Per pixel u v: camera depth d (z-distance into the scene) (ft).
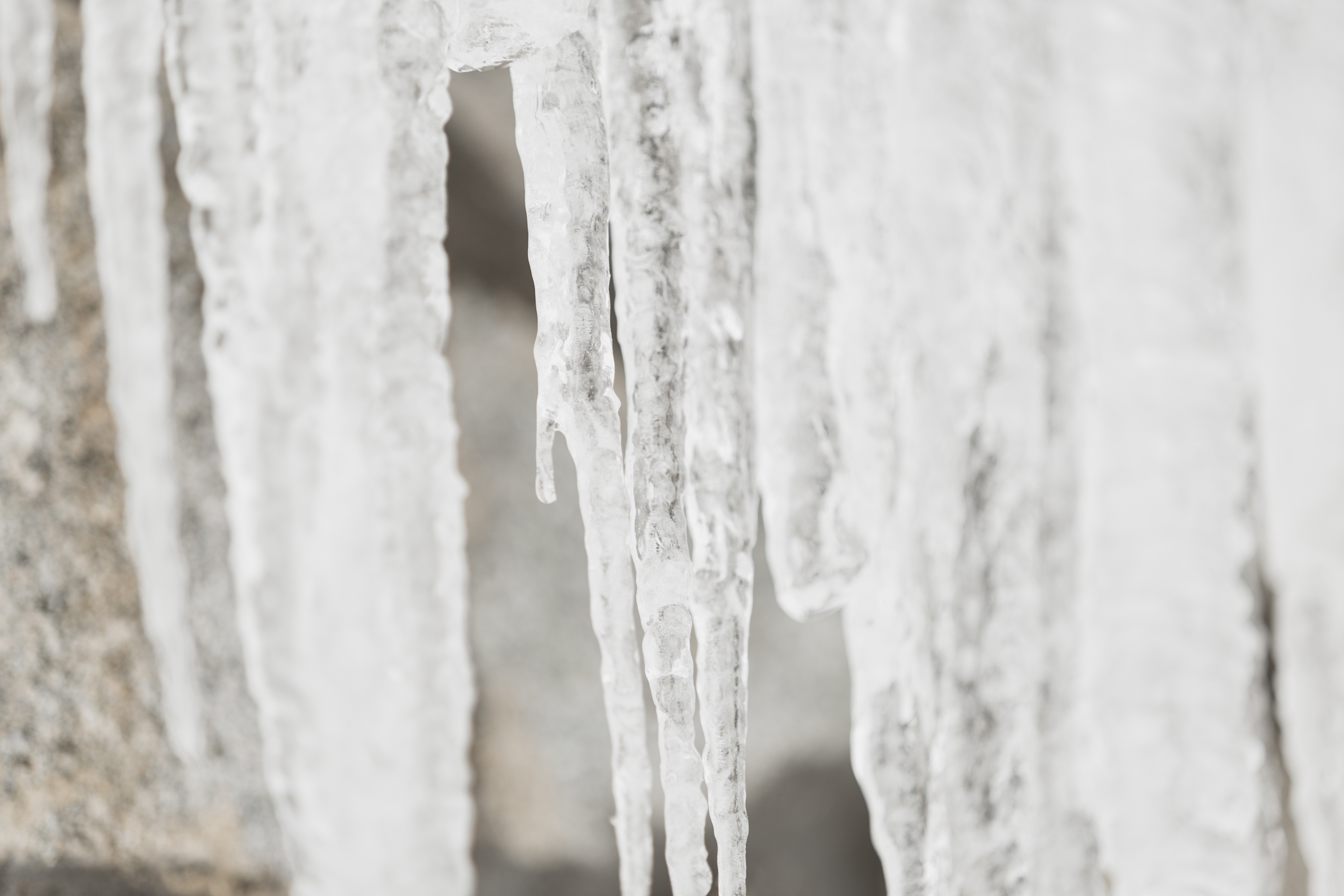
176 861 5.60
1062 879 5.68
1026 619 5.57
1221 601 5.77
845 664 7.26
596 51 5.08
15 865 5.45
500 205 6.57
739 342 5.17
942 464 5.47
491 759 6.10
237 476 5.36
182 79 5.20
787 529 5.23
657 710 5.06
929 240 5.44
